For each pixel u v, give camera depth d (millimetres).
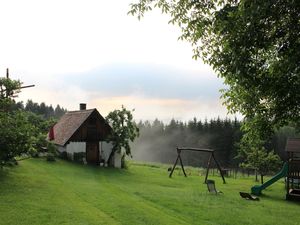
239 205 24828
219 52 10680
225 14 9953
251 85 10305
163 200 23469
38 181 26141
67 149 46031
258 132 12289
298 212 24094
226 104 12969
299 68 9391
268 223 19656
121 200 21438
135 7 11820
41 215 15750
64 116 56250
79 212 16938
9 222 14367
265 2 8453
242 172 67188
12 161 27969
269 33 9219
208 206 22953
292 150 32531
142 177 39500
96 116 47688
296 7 8555
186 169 57625
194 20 11359
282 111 10906
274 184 42219
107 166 46719
